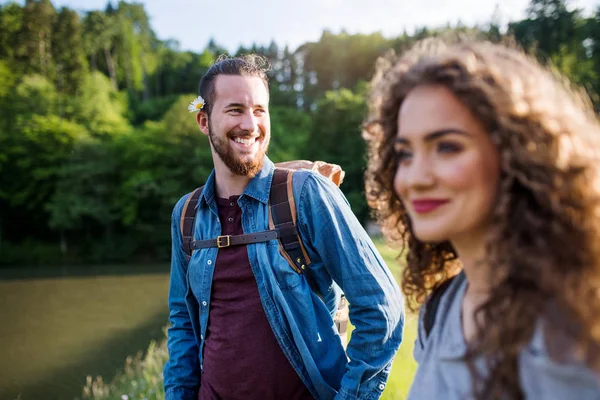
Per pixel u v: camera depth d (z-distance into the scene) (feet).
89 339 44.91
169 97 264.11
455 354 3.06
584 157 2.57
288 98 287.89
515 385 2.57
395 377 10.83
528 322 2.51
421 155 2.87
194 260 6.69
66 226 131.03
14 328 51.72
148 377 17.13
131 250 132.36
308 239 6.23
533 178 2.56
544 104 2.68
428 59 2.93
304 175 6.42
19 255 128.67
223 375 6.21
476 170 2.74
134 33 300.61
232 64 6.75
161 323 50.42
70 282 91.30
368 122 3.70
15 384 31.91
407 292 4.02
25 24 210.38
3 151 141.18
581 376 2.35
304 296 6.10
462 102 2.74
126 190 133.90
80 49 222.07
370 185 3.92
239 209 6.57
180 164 138.10
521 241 2.61
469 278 3.12
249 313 6.16
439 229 2.84
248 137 6.45
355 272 6.05
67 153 142.51
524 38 142.10
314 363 5.93
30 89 162.09
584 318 2.35
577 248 2.47
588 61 121.39
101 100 171.12
